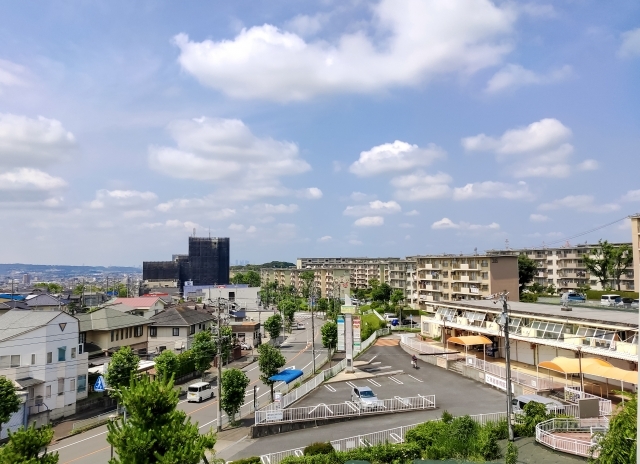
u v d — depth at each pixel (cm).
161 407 1653
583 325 3800
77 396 4303
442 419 2784
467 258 8038
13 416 3472
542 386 3538
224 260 19850
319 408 3356
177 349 6450
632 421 1792
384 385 4247
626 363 3459
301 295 17925
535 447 2505
